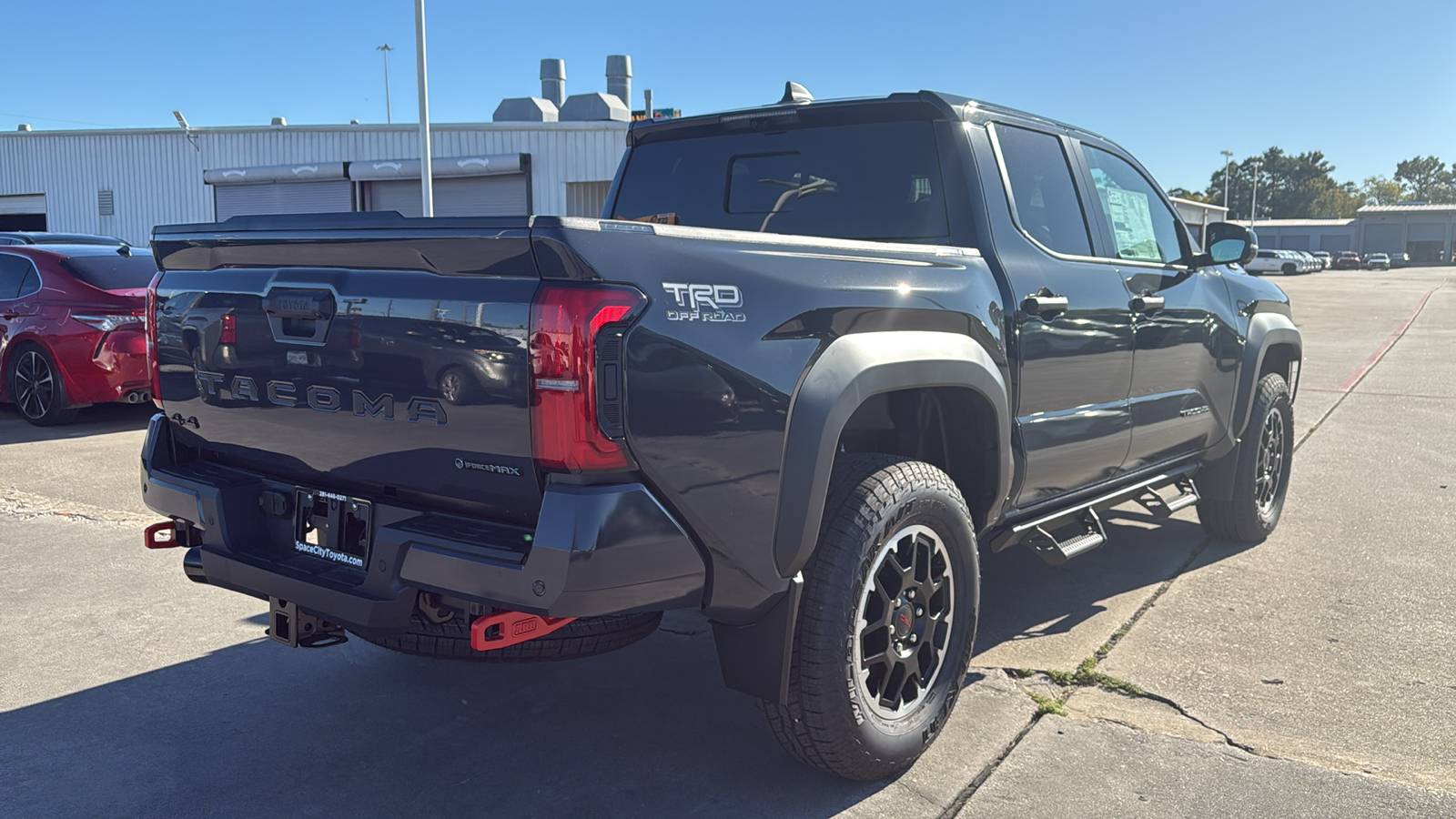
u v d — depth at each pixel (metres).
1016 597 4.38
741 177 3.97
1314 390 11.37
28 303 8.62
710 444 2.36
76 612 4.15
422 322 2.35
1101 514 5.82
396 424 2.45
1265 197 129.62
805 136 3.78
